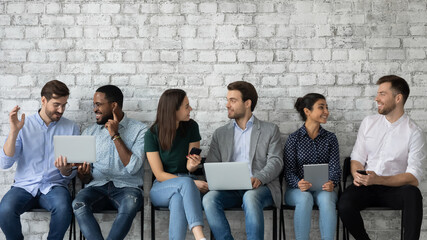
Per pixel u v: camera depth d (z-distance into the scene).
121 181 3.63
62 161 3.37
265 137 3.69
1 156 3.55
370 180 3.40
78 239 3.94
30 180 3.60
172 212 3.27
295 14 3.94
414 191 3.38
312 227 3.95
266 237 3.94
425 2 3.92
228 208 3.47
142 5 3.95
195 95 3.95
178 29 3.95
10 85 3.96
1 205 3.42
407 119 3.69
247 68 3.94
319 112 3.64
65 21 3.95
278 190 3.61
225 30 3.94
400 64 3.93
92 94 3.96
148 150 3.55
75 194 3.93
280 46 3.94
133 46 3.96
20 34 3.96
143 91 3.96
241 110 3.66
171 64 3.95
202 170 3.82
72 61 3.96
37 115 3.70
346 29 3.94
